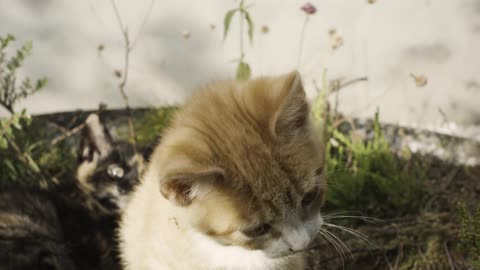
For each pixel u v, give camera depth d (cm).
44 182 50
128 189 48
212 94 36
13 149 51
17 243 44
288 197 34
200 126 34
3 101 49
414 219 48
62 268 46
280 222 34
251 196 33
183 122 35
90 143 49
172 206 35
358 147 51
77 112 57
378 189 49
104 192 48
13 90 49
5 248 44
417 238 46
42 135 54
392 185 49
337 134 51
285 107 33
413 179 50
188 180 32
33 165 48
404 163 52
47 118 57
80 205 48
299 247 35
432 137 56
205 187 33
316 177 35
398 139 56
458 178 52
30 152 51
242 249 35
